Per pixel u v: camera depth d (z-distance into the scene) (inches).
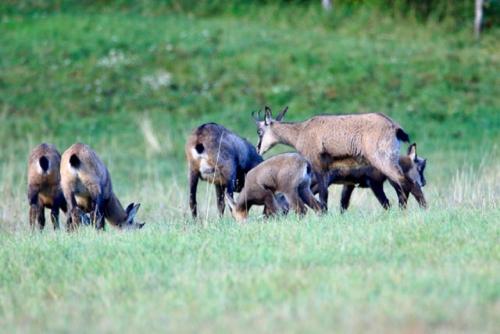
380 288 1045.2
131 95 4092.0
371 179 1951.3
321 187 1951.3
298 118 3836.1
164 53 4421.8
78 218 1786.4
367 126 1897.1
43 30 4640.8
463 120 3782.0
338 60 4308.6
